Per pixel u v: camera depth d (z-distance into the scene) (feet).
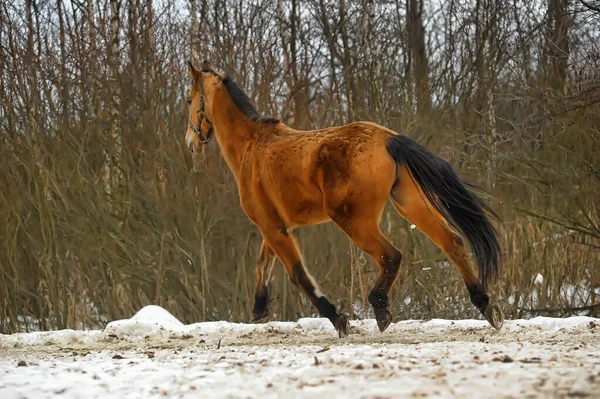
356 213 28.53
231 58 52.21
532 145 51.62
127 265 48.62
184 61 56.08
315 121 51.96
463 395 14.94
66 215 49.21
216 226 48.85
